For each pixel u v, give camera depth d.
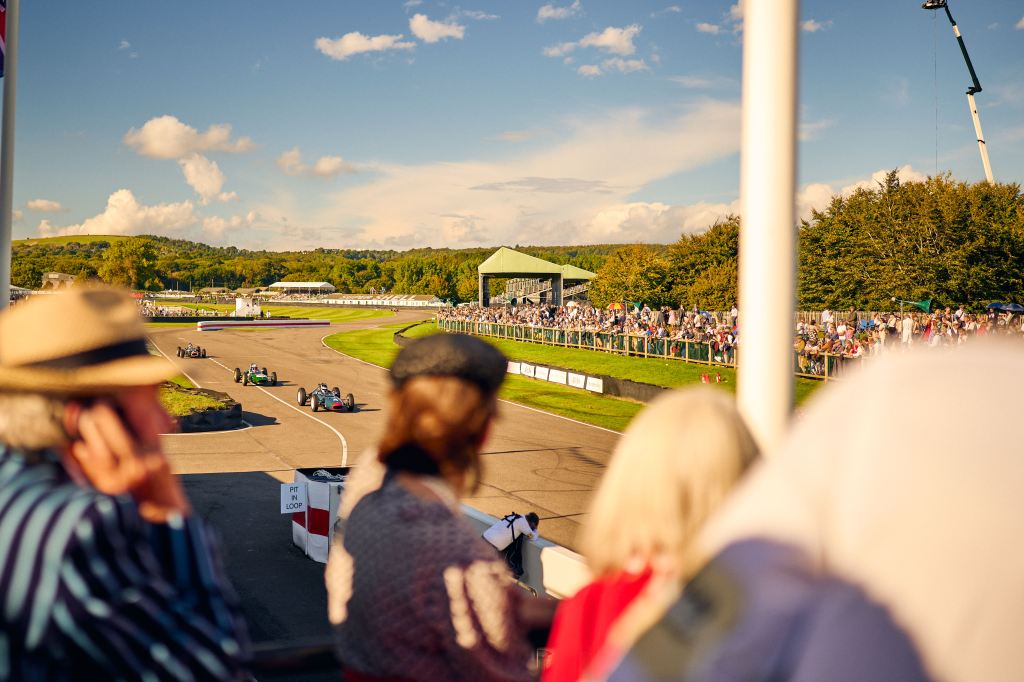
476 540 1.78
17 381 1.21
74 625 1.08
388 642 1.70
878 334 29.88
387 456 1.86
